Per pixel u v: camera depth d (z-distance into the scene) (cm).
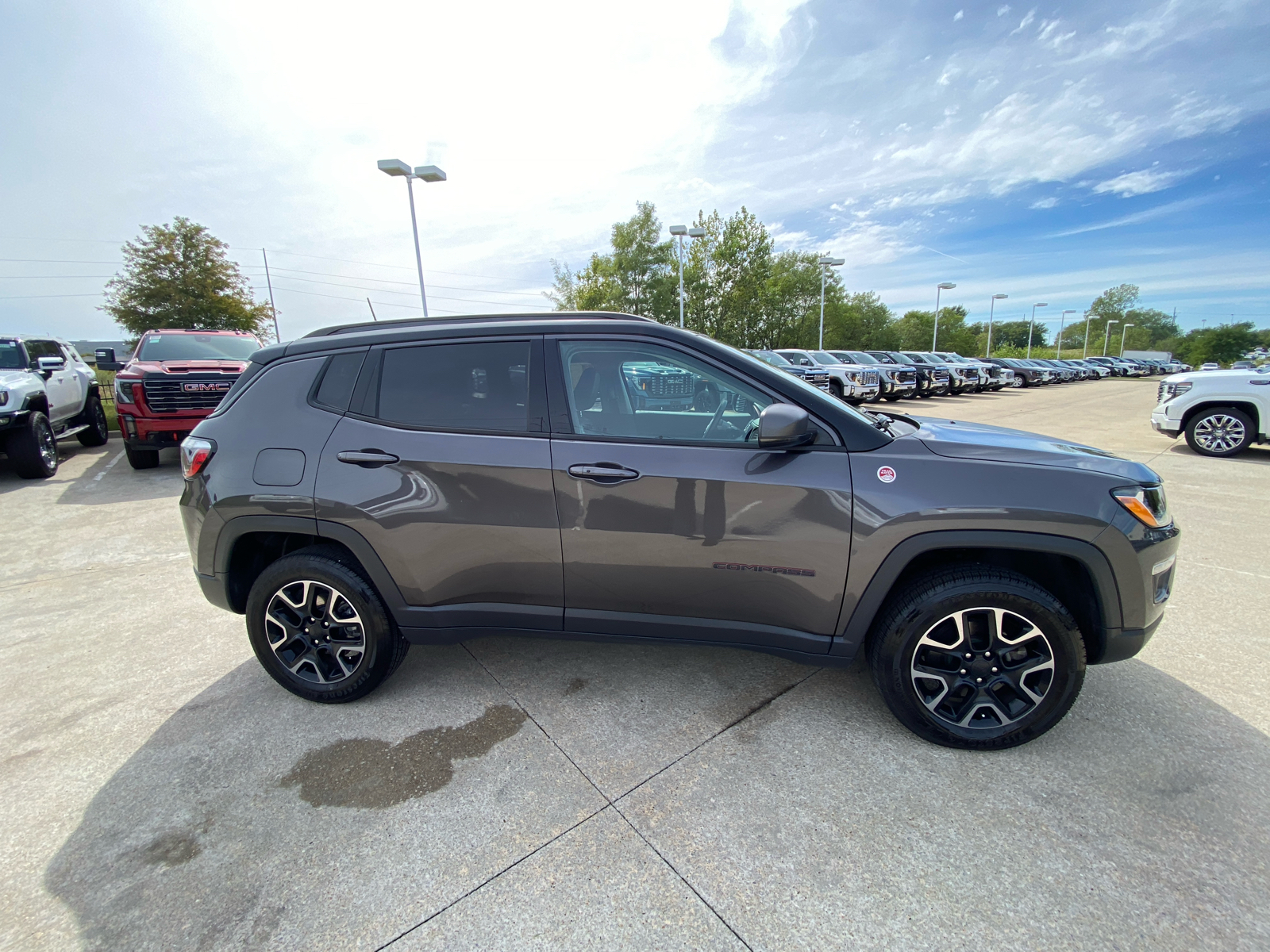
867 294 5575
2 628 344
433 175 1592
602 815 197
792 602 225
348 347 253
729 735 237
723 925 158
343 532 242
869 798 202
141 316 2314
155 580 416
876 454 217
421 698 265
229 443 254
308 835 190
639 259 3934
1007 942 153
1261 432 796
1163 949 150
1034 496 206
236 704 265
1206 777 210
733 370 228
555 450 230
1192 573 398
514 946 154
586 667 288
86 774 220
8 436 705
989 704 221
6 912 164
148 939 157
